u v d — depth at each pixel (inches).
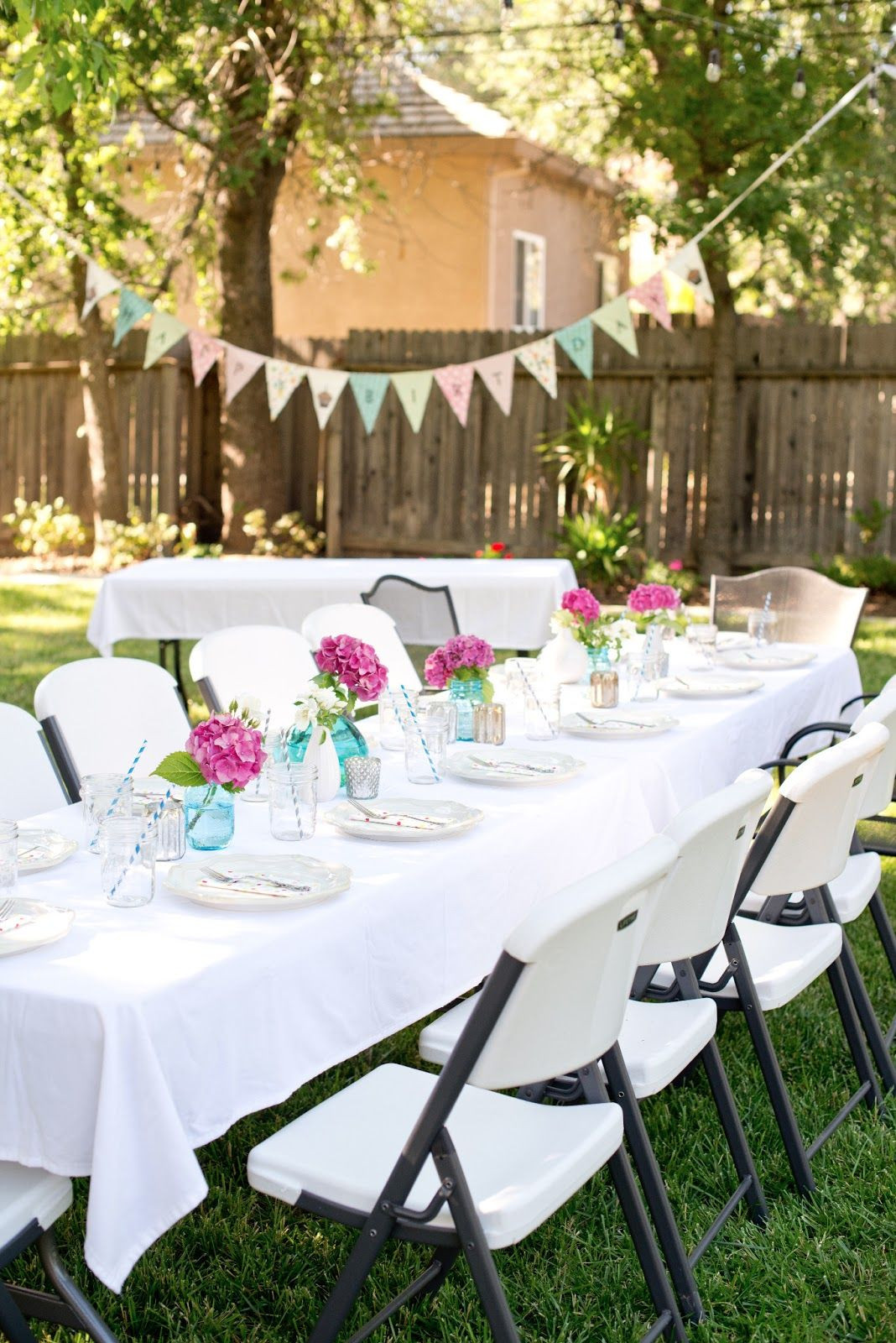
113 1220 72.7
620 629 176.6
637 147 406.0
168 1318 93.7
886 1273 101.0
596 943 77.7
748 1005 110.9
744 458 428.5
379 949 91.7
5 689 290.0
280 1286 98.3
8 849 91.3
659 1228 94.7
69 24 176.7
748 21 376.5
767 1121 122.6
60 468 493.7
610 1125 87.7
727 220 390.0
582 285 645.9
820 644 226.4
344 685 119.6
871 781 123.5
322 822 109.4
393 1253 102.7
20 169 426.9
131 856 88.6
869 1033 130.3
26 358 491.2
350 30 428.1
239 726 100.4
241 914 87.4
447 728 128.3
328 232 558.6
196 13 369.7
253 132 414.3
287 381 229.6
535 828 111.1
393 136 512.1
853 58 388.2
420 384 233.1
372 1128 87.1
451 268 547.2
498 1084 77.3
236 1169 113.9
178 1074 76.2
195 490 483.8
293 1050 84.4
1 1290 78.2
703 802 94.3
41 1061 75.1
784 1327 95.3
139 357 472.1
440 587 249.9
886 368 409.4
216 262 473.1
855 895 132.3
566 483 444.8
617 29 250.7
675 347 430.0
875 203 445.1
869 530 409.7
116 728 137.8
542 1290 98.1
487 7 472.7
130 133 446.9
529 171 540.7
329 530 459.8
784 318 572.4
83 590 425.1
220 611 267.6
